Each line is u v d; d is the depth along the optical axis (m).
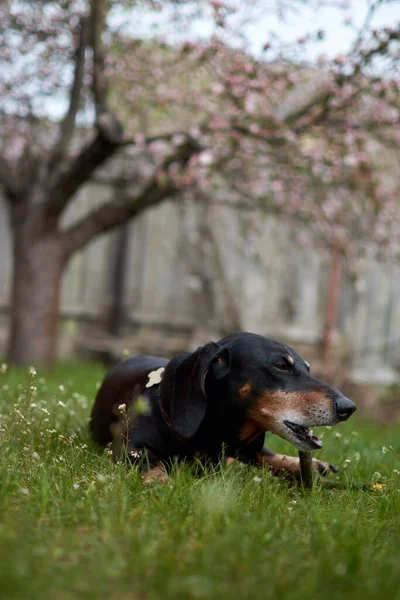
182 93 9.40
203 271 12.05
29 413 4.03
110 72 9.00
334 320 12.98
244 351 3.48
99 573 2.01
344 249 9.99
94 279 11.89
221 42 7.49
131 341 11.78
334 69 7.14
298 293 12.77
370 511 3.19
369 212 9.89
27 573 1.95
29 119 9.63
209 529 2.51
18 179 9.58
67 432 4.20
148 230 12.02
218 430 3.54
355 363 12.80
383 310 13.34
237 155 8.43
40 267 9.41
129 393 3.86
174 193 9.33
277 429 3.40
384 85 7.37
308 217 10.12
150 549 2.20
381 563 2.28
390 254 10.64
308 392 3.37
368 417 8.92
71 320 11.79
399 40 6.61
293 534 2.58
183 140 8.12
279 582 2.03
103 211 9.56
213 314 12.13
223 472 3.27
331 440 5.11
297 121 8.04
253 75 6.69
